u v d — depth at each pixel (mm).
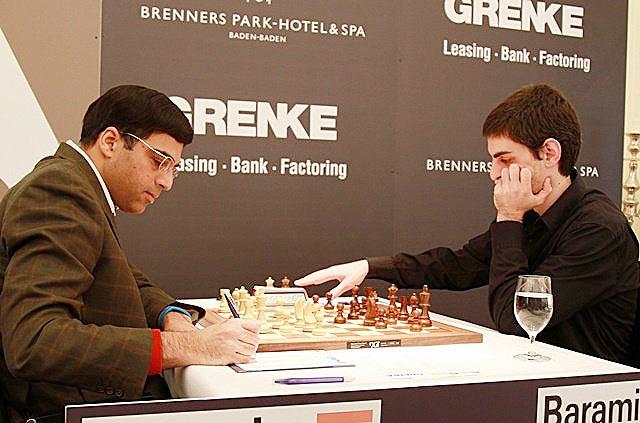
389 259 2611
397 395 1323
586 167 4098
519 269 2094
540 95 2172
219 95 3389
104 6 3211
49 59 3150
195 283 3385
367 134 3633
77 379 1465
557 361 1629
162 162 1775
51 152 3172
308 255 3559
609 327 2143
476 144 3840
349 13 3578
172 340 1537
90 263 1593
